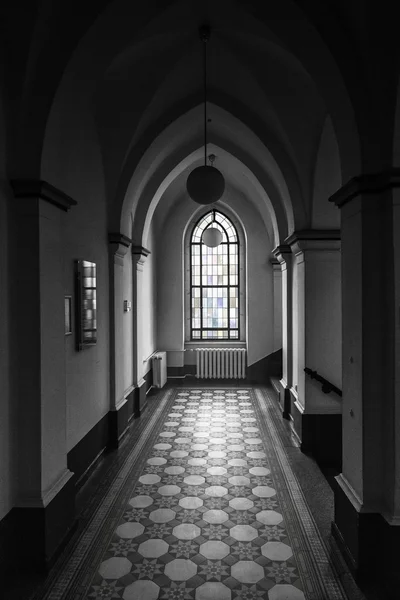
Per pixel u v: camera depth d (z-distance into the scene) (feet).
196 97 23.18
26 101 12.25
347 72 12.26
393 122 11.47
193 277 42.93
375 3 11.27
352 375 13.19
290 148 22.38
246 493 17.88
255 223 40.86
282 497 17.52
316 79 13.69
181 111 23.11
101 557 13.37
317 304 23.04
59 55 12.20
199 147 29.04
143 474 19.84
